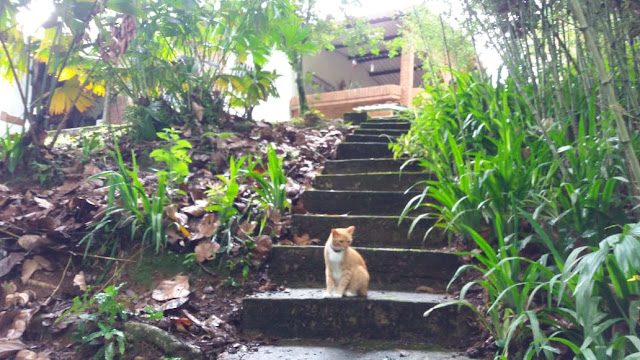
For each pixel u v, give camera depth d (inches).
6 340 112.2
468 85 193.6
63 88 212.5
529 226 134.8
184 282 130.0
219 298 130.3
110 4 191.8
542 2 145.9
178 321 116.1
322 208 172.4
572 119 143.6
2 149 179.3
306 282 140.3
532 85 157.3
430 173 182.4
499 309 115.3
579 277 88.9
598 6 124.5
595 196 113.7
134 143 209.8
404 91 413.1
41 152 182.5
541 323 107.9
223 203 150.3
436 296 129.1
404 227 154.9
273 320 122.8
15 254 134.0
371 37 350.9
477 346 111.4
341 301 121.7
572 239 117.5
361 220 156.7
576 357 88.8
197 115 225.6
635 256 81.4
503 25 161.6
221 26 239.6
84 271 136.2
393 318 120.0
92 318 113.7
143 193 139.5
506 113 158.4
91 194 159.0
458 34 210.7
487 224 141.5
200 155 197.5
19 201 156.7
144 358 109.1
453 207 130.7
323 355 111.1
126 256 139.1
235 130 233.8
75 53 208.4
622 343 87.0
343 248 122.7
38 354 109.5
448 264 137.3
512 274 107.1
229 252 139.7
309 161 210.5
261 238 144.6
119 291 130.0
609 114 130.4
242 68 241.0
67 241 140.0
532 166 132.5
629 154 97.4
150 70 223.5
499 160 134.3
